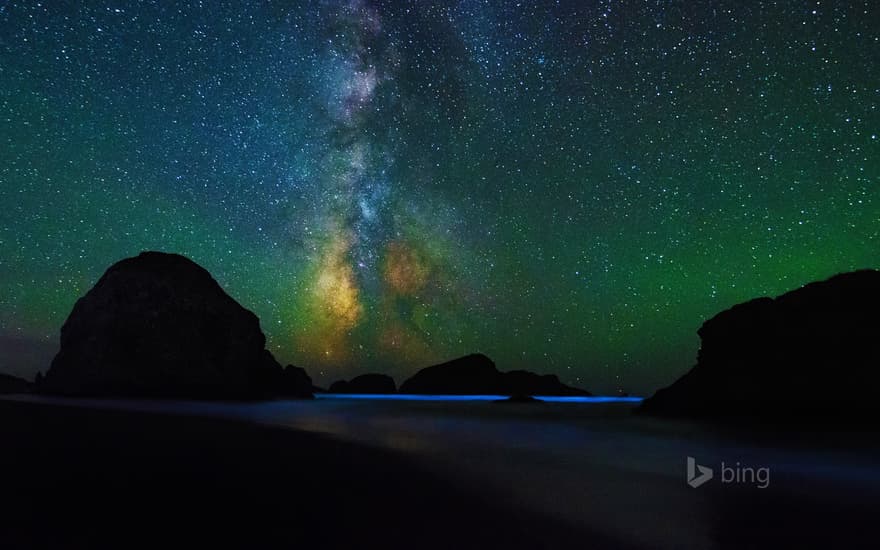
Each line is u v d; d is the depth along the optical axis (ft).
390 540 16.83
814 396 45.93
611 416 64.64
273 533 17.11
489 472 28.94
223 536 16.62
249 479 24.88
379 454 34.17
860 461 31.50
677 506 21.56
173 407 72.02
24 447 31.09
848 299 49.55
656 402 62.39
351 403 98.73
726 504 22.16
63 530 16.61
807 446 36.45
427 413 70.28
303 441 38.91
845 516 20.11
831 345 47.62
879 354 44.60
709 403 53.52
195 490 22.26
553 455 35.14
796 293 53.52
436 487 24.63
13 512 18.19
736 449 36.01
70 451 30.25
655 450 36.70
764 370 50.93
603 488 25.11
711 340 58.03
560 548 16.48
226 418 56.03
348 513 19.71
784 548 16.80
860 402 43.24
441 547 16.34
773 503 22.48
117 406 66.69
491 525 18.69
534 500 22.48
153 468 26.35
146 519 18.06
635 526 18.83
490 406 91.09
